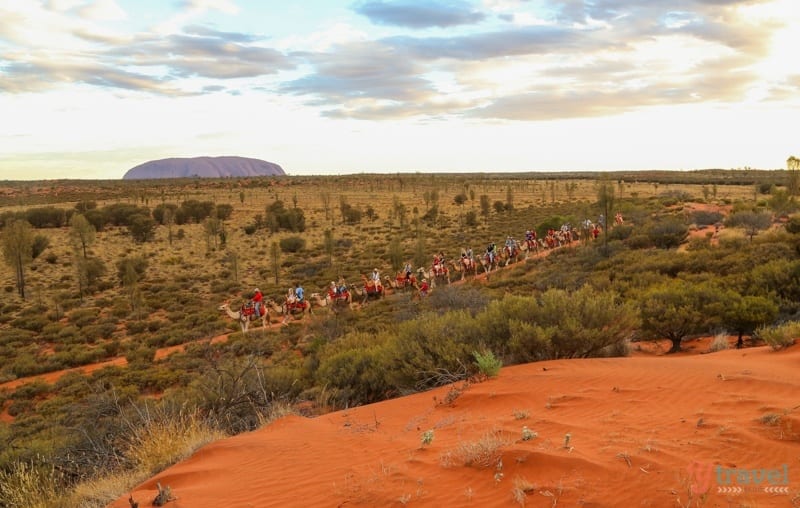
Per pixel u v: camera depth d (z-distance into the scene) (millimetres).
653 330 15438
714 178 175875
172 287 56594
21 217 96125
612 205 53219
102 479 7688
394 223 99125
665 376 7961
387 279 47688
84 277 58469
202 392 11695
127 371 29609
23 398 27984
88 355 35031
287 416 9070
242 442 7559
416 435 6590
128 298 52688
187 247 81688
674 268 28984
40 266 69688
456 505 4211
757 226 45125
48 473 8641
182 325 42188
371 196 153250
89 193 168750
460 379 10016
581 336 10594
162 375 26969
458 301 27000
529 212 99750
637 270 30156
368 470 5355
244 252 77188
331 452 6363
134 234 86312
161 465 7562
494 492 4305
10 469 9461
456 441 5824
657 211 69375
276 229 94875
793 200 53625
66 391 26891
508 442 5246
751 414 5645
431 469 4980
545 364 9711
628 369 8719
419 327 11695
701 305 15570
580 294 11914
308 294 50000
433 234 83625
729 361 9484
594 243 50719
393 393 11766
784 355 9945
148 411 10352
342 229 94938
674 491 3920
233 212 117625
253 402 10773
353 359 13195
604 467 4375
